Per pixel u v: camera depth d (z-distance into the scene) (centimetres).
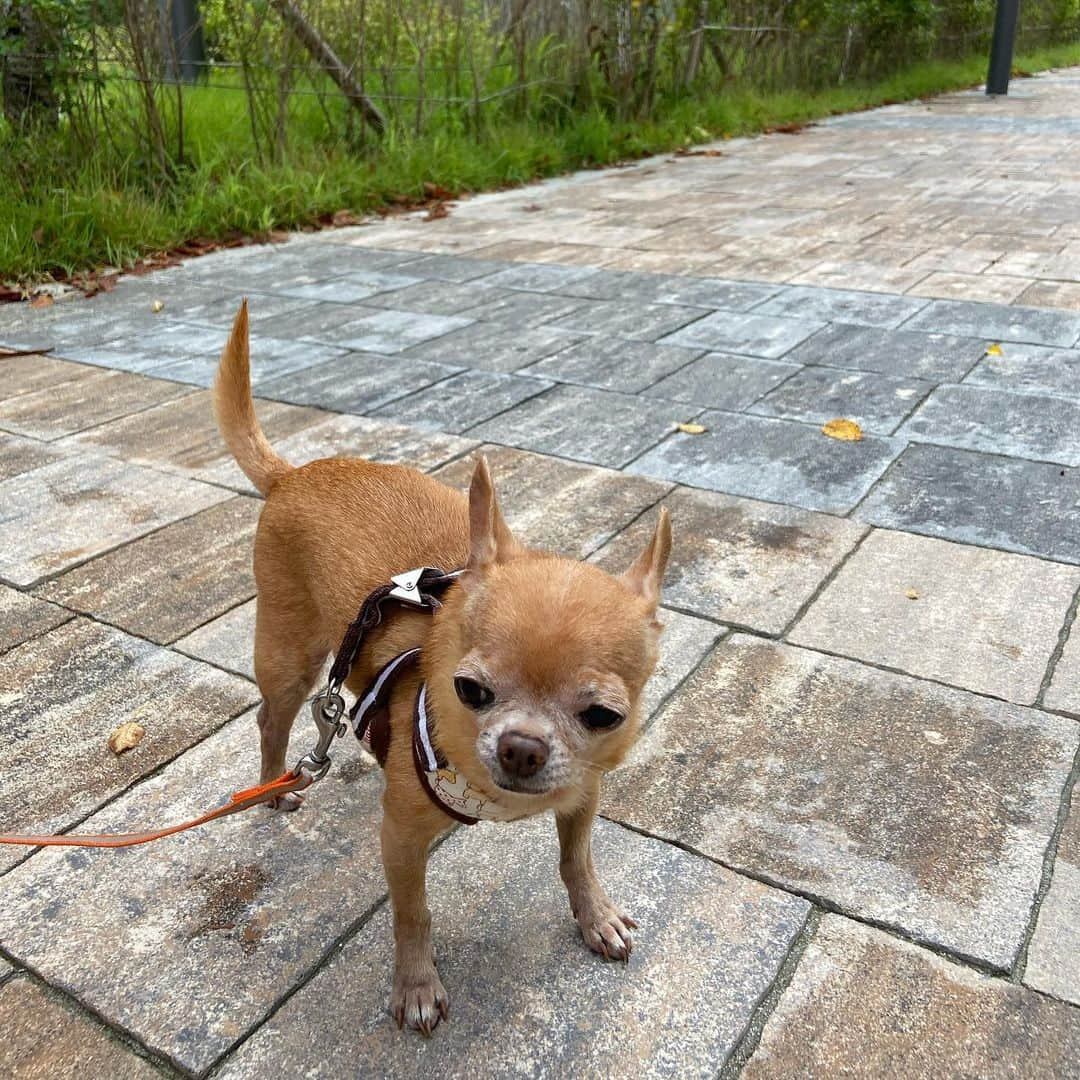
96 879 59
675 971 53
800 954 54
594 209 226
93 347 143
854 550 89
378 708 51
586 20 298
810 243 189
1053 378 123
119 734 69
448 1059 49
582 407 120
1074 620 79
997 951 53
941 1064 48
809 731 69
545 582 45
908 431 111
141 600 85
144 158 209
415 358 137
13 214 179
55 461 109
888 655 76
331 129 246
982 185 239
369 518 58
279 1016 51
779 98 382
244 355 64
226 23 228
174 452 111
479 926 56
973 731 68
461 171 248
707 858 60
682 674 75
